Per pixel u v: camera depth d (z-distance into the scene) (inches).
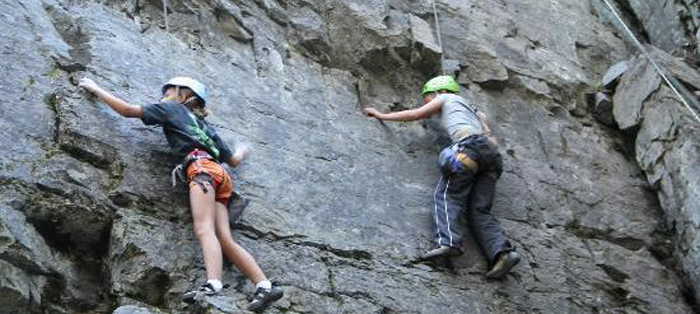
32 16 278.2
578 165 349.1
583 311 293.0
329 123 309.7
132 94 275.1
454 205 287.9
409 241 282.7
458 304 271.1
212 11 321.4
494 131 345.4
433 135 325.7
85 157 249.4
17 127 245.1
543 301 288.5
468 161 293.0
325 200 280.5
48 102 257.6
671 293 313.3
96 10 295.7
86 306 229.6
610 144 367.6
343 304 253.0
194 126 252.8
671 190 338.6
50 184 236.4
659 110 355.3
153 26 304.8
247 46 320.5
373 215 284.7
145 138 262.5
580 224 324.5
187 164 245.0
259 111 297.3
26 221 228.7
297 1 348.8
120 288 231.5
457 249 278.2
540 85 376.2
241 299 235.5
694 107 359.3
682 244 327.0
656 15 443.5
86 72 272.1
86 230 238.5
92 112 259.4
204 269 241.0
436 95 321.4
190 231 247.1
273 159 282.8
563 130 362.0
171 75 290.2
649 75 369.4
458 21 385.1
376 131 317.7
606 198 339.0
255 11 333.7
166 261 238.1
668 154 344.8
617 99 378.3
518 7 419.5
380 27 349.4
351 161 299.6
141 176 252.4
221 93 294.2
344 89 329.1
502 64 373.7
